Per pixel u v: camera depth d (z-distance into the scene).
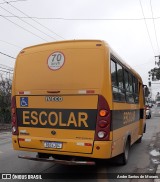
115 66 7.82
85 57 7.32
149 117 33.81
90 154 7.08
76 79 7.32
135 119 11.27
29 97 7.84
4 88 30.64
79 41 7.50
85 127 7.16
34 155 10.49
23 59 8.10
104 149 7.02
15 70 8.18
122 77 8.59
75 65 7.38
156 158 10.34
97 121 7.07
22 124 7.92
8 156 10.59
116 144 7.70
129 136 9.61
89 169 8.63
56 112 7.46
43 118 7.62
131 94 10.11
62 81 7.45
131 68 10.12
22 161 9.66
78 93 7.25
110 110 7.12
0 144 14.33
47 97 7.59
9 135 19.23
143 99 13.95
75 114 7.26
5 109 28.98
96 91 7.12
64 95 7.39
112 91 7.32
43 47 7.87
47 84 7.62
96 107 7.10
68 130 7.31
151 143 13.89
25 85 7.94
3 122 28.92
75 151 7.20
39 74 7.77
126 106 9.05
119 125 7.96
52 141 7.45
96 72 7.19
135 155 10.87
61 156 7.68
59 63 7.54
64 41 7.65
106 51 7.23
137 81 11.87
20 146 7.91
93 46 7.30
